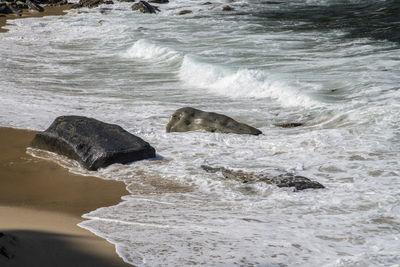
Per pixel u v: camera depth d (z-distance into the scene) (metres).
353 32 27.16
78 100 16.66
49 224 6.76
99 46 28.02
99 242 6.02
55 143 11.22
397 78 16.80
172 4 44.75
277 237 6.57
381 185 8.79
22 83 19.33
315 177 9.42
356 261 5.76
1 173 10.08
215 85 18.55
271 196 8.46
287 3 42.75
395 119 12.58
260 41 25.77
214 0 46.19
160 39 28.11
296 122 13.71
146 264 5.44
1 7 42.66
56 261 5.14
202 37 28.09
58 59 24.70
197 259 5.70
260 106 15.66
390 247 6.27
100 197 8.62
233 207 7.99
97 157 10.36
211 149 11.45
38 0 48.09
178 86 18.89
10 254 5.04
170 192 8.86
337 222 7.20
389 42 23.59
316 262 5.77
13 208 7.90
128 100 16.75
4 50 26.89
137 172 9.98
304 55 21.88
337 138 11.69
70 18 39.09
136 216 7.47
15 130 12.98
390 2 38.94
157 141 12.22
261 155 10.92
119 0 47.22
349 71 18.30
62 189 9.12
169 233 6.62
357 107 13.87
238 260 5.74
